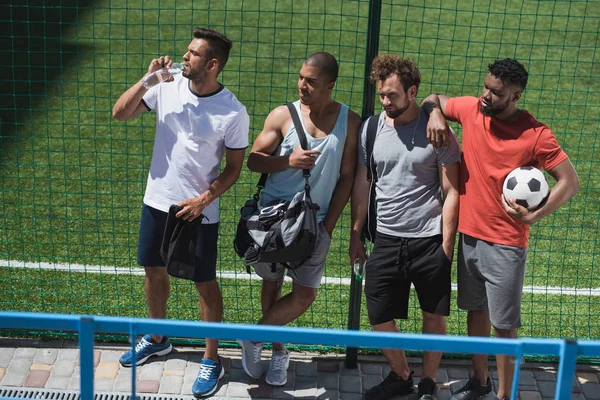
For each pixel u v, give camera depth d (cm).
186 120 500
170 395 547
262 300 569
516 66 449
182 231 505
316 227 501
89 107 1070
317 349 597
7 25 1284
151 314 570
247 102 1106
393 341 327
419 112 490
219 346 596
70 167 915
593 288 720
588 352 322
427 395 532
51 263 731
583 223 812
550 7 1397
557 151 463
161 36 1296
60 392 544
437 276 504
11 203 832
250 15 1375
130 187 880
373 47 508
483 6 1416
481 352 327
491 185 479
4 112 1032
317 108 498
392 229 503
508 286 488
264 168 512
